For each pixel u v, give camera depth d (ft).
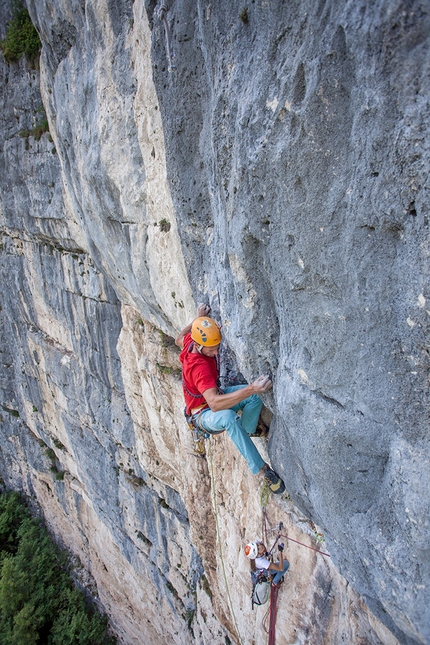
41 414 50.88
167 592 35.70
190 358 12.44
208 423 12.96
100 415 37.47
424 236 7.60
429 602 9.11
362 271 8.64
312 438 10.48
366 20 7.14
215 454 22.58
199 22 10.86
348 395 9.64
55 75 23.36
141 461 32.99
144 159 17.67
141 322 27.45
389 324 8.65
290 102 8.61
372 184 7.97
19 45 32.42
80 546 51.11
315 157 8.53
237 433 12.86
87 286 32.96
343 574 11.74
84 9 18.72
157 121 16.07
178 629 35.32
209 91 12.17
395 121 7.36
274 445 13.00
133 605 42.37
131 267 22.34
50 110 27.43
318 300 9.56
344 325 9.27
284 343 11.14
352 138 8.02
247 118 9.56
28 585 49.14
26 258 40.70
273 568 17.58
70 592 48.93
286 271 9.94
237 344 12.75
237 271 11.45
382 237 8.24
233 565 22.59
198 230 14.75
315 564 17.16
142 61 15.92
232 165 10.53
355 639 15.21
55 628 46.52
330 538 11.47
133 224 20.08
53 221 33.58
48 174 32.30
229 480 21.79
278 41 8.77
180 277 18.02
